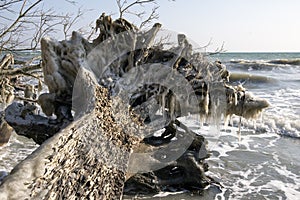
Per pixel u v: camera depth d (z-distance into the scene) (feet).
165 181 19.44
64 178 14.10
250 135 27.99
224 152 24.40
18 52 23.93
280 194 19.52
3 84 23.36
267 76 64.34
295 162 22.97
